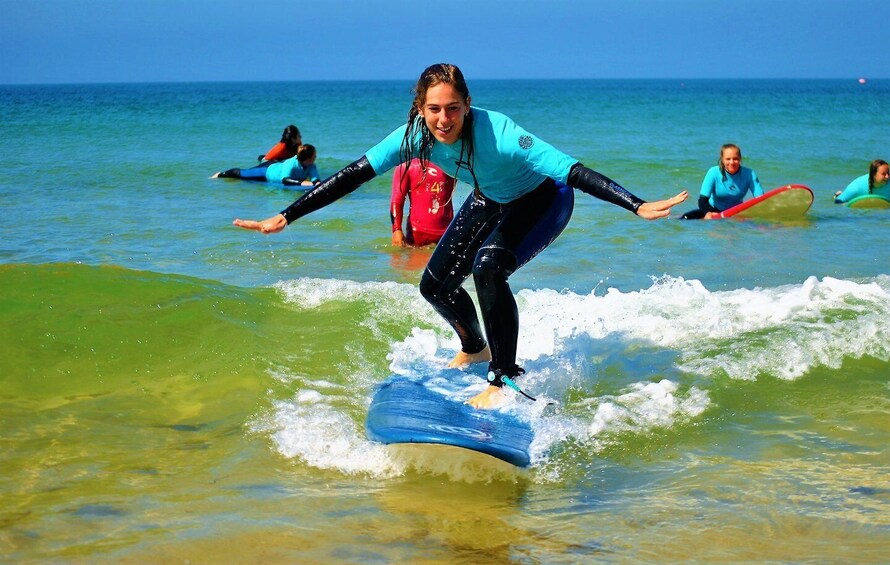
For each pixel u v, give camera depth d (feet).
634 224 30.96
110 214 32.40
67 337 15.66
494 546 9.52
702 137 74.69
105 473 11.28
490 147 12.95
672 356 15.99
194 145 62.49
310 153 42.04
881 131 83.41
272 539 9.57
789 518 10.16
